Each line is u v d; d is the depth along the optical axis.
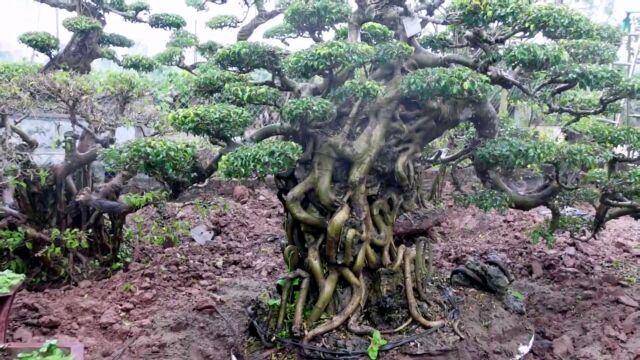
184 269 9.16
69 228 8.52
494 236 12.04
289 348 6.24
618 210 8.92
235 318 7.34
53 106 8.02
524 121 12.35
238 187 14.27
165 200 8.02
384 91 6.55
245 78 6.55
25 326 6.93
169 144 5.78
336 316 6.34
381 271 6.65
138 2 11.47
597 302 8.29
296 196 6.38
